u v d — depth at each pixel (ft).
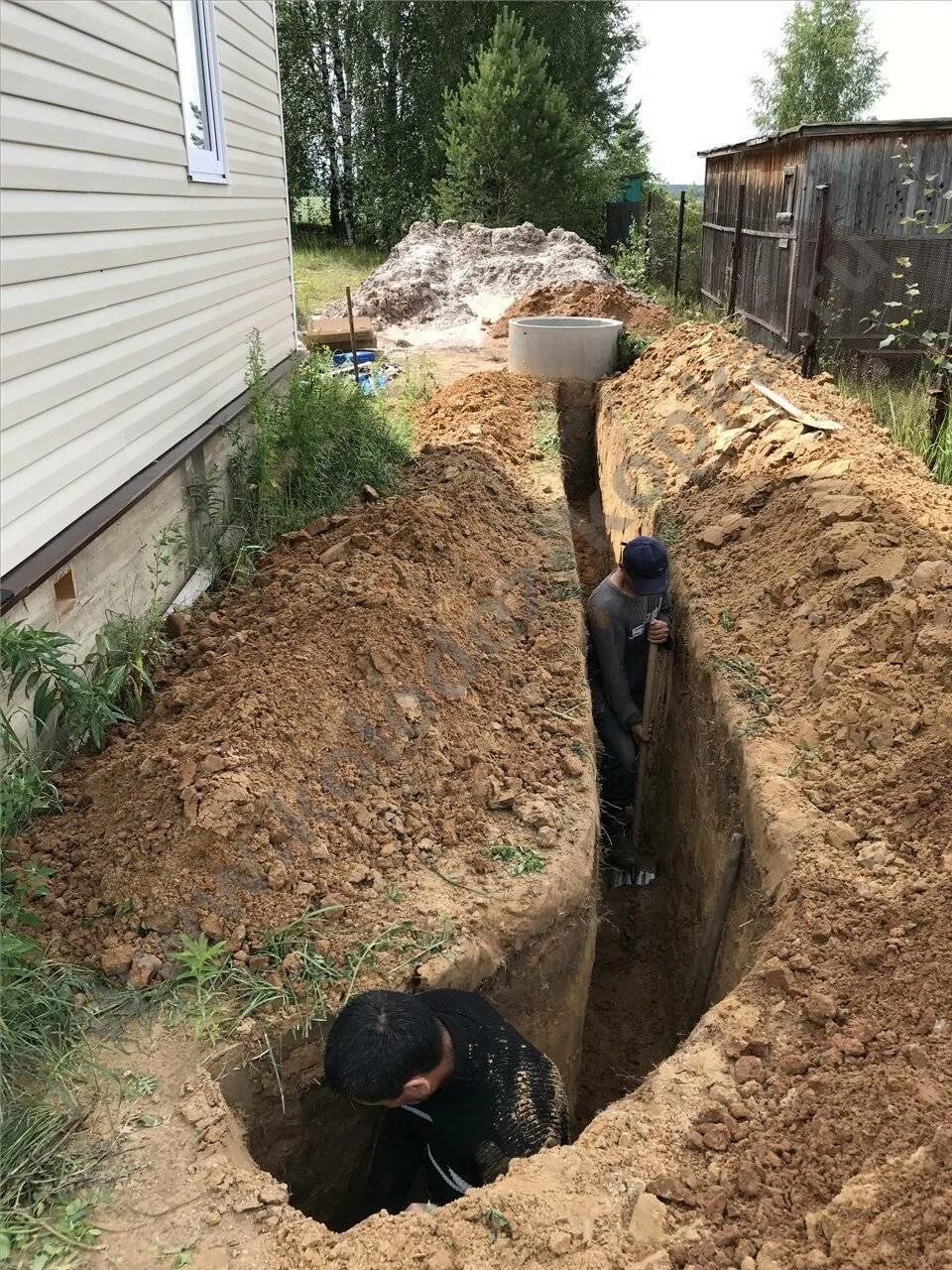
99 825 10.80
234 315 22.09
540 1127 8.86
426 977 9.72
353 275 70.69
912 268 33.88
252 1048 8.96
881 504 16.17
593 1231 7.15
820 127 33.99
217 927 9.84
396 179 93.91
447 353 44.29
